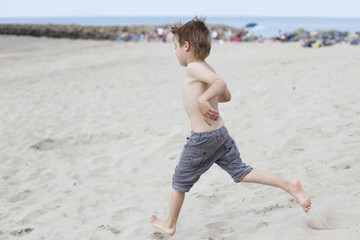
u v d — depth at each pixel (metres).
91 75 12.70
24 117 7.68
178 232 2.98
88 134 6.29
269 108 6.58
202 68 2.47
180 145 5.28
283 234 2.65
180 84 10.18
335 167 3.83
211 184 3.83
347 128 4.99
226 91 2.70
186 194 3.70
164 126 6.30
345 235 2.44
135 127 6.45
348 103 6.18
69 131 6.54
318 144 4.61
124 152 5.33
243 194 3.54
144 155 5.13
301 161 4.16
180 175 2.70
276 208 3.14
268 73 10.33
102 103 8.52
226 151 2.63
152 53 19.16
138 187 4.12
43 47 27.78
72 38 39.56
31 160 5.30
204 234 2.88
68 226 3.34
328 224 2.71
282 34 27.12
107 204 3.75
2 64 17.05
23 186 4.43
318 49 17.70
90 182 4.41
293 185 2.51
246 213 3.16
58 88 10.69
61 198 4.00
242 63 13.48
